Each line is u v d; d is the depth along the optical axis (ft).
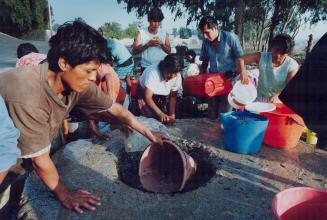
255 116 8.77
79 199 6.29
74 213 6.12
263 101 10.69
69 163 7.97
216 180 7.20
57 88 5.34
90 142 9.08
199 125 10.71
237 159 8.22
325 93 3.85
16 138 4.42
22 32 93.66
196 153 8.73
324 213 4.53
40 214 6.09
